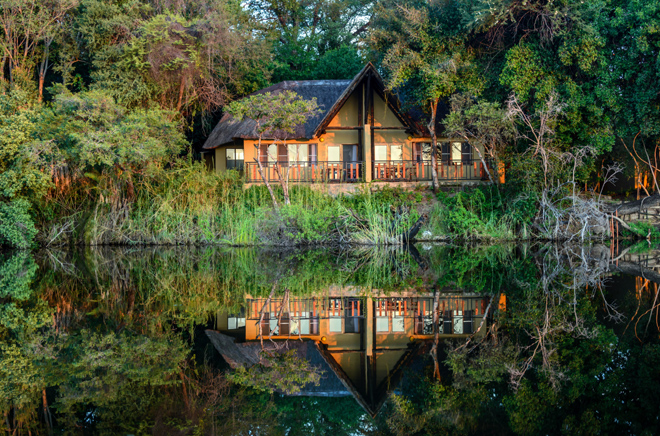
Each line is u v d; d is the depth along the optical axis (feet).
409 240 57.26
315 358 16.67
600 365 15.24
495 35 59.88
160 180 61.00
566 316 21.57
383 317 22.56
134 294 28.81
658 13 48.01
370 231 57.26
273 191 64.80
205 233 58.03
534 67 54.49
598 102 53.98
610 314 21.90
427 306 24.63
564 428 10.80
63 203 61.00
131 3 67.10
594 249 50.52
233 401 12.50
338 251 52.47
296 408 12.12
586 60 51.55
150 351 16.97
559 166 56.49
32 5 66.33
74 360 15.71
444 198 64.13
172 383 13.76
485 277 33.76
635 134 59.36
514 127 56.03
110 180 58.90
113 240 59.21
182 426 10.81
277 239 56.49
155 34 64.03
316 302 26.05
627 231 60.23
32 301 26.55
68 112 54.90
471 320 21.58
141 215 59.82
